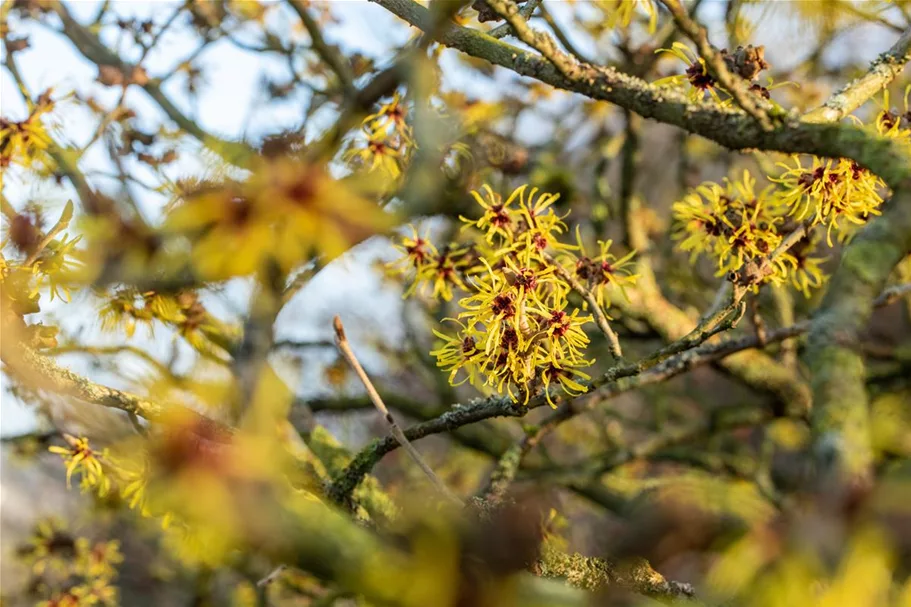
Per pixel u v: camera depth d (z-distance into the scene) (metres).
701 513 0.66
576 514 3.62
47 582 3.47
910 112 1.73
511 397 1.64
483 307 1.59
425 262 2.03
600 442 4.49
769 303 3.50
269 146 1.90
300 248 1.45
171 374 1.85
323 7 3.00
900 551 0.58
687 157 3.84
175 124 2.64
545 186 3.22
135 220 1.94
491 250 1.96
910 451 3.45
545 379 1.61
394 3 1.57
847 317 0.96
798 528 0.61
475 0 1.49
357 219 1.51
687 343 1.64
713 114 1.33
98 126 2.31
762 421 3.72
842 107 1.61
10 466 3.51
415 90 2.07
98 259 1.92
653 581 0.79
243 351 2.16
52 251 1.86
